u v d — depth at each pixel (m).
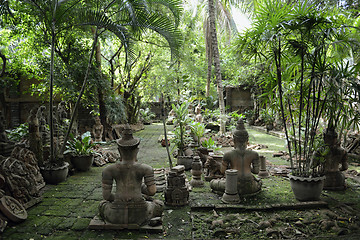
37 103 15.14
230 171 4.27
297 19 4.00
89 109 11.68
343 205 4.09
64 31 8.58
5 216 3.55
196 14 15.55
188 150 7.32
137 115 17.17
